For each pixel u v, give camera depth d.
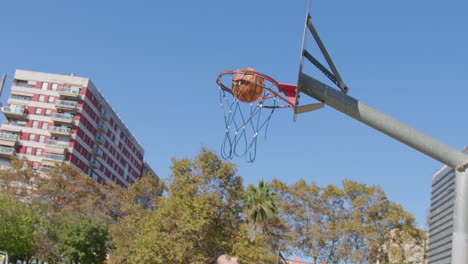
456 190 4.77
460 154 4.70
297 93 5.16
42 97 73.69
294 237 49.59
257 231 37.25
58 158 69.81
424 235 50.50
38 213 41.28
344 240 49.91
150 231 34.16
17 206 38.81
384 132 4.95
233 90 6.32
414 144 4.83
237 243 33.84
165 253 31.91
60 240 43.47
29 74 74.75
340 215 51.59
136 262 32.72
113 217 56.75
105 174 83.50
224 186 35.75
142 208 48.91
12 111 72.19
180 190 35.56
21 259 44.44
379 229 49.97
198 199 33.62
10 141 70.75
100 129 79.69
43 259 44.41
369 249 48.72
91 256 44.50
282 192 53.19
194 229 31.86
